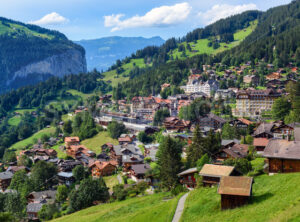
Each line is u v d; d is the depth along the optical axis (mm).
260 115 183125
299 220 39219
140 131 182000
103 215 79625
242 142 123938
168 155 95125
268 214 44781
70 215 95125
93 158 174625
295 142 68688
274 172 68188
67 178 145625
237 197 51875
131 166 129875
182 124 177250
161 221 58844
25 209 118688
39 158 187750
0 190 159500
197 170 85938
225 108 199125
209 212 53969
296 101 155375
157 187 103375
